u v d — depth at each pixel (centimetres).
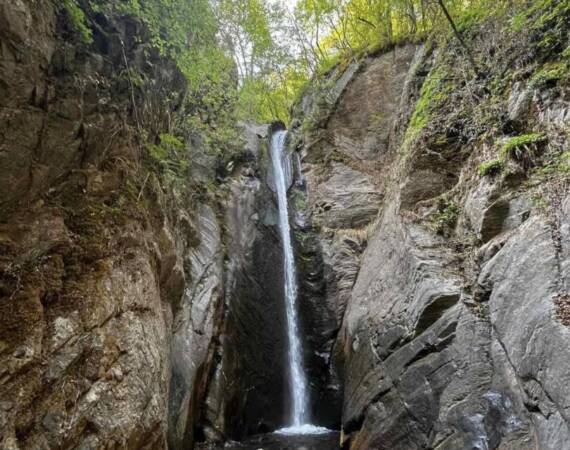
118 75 675
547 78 721
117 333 513
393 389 712
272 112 2581
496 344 559
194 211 1083
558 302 462
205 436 837
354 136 1667
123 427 470
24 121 452
